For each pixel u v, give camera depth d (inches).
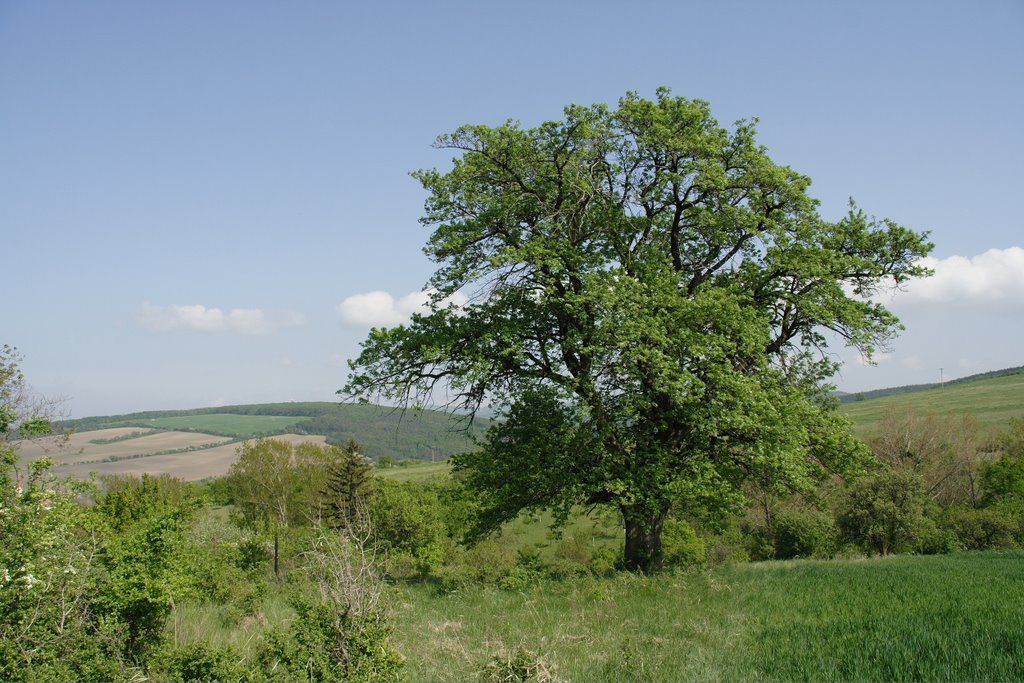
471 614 566.3
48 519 423.2
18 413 562.3
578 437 778.8
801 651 378.9
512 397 805.9
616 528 2354.8
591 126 768.3
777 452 740.0
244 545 935.0
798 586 601.9
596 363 745.0
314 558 383.2
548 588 679.1
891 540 1720.0
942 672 317.4
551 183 789.2
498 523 885.8
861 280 855.1
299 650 335.3
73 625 361.7
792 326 876.0
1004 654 338.3
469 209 801.6
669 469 778.2
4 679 320.2
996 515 1723.7
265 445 2048.5
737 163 821.9
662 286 762.2
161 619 417.1
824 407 879.1
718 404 727.1
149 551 414.9
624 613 521.3
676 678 347.3
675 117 791.7
